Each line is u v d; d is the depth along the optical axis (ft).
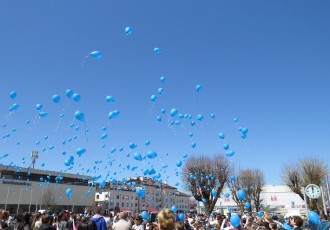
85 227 19.52
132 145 34.60
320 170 105.40
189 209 260.21
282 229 23.47
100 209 24.17
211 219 49.06
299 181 108.88
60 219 34.50
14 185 159.22
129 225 22.94
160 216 11.18
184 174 108.58
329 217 32.73
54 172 180.86
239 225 24.80
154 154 30.35
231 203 143.74
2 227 20.39
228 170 111.86
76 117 28.17
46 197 169.17
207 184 100.12
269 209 143.74
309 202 84.94
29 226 25.53
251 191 127.03
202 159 108.68
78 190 187.73
